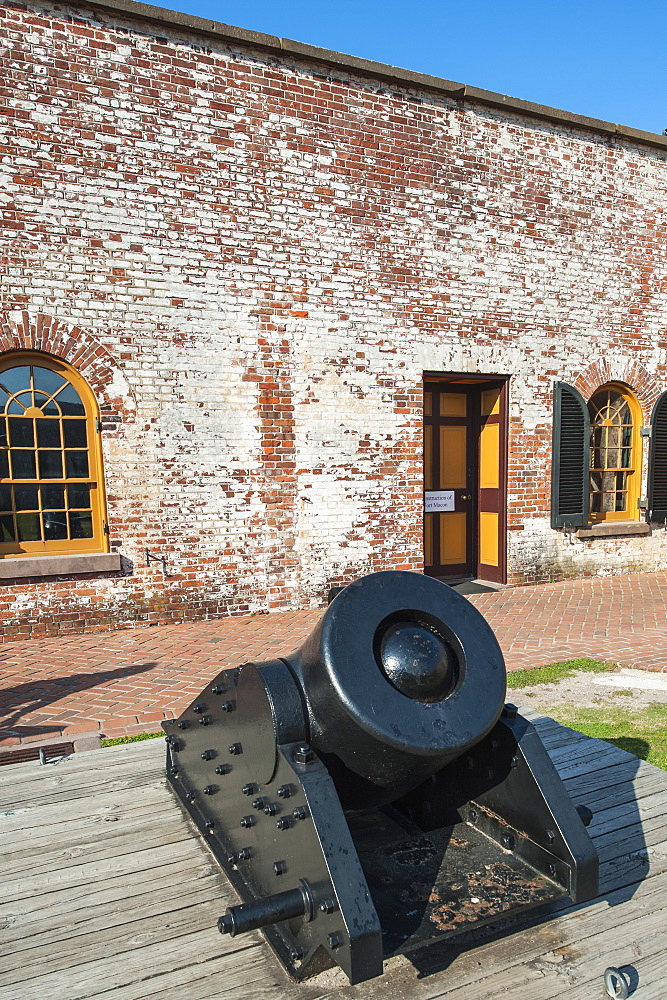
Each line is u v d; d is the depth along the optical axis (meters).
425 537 8.16
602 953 1.66
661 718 3.92
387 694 1.58
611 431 8.60
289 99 6.20
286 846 1.61
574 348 7.99
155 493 5.98
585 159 7.83
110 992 1.56
